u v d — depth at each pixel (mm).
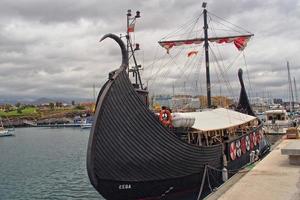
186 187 21422
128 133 18641
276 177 18656
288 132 38688
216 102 38188
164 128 19781
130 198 19422
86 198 30141
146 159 19266
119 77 18438
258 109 102250
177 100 33062
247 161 29312
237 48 35344
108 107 17953
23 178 41344
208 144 23969
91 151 17562
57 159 58938
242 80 39375
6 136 137250
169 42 35094
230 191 16344
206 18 33594
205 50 33688
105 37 18531
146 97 21703
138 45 22344
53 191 33500
